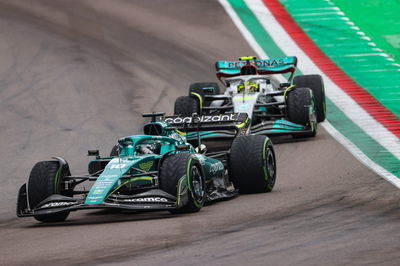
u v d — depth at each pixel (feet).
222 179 139.64
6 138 226.79
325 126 224.53
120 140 127.75
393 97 264.31
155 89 286.05
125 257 91.50
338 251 89.20
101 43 353.51
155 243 98.73
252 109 190.70
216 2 415.64
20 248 102.58
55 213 118.83
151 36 363.56
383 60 313.94
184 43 351.46
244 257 88.38
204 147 146.92
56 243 104.06
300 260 85.71
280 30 364.79
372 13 379.76
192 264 85.97
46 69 313.32
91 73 307.58
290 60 211.82
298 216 114.32
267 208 122.93
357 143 198.59
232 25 375.45
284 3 405.39
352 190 139.33
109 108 261.24
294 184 151.12
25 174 184.65
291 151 191.21
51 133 230.68
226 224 109.91
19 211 121.29
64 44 350.64
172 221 114.93
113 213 132.36
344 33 353.72
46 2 424.46
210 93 209.05
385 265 81.35
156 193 116.57
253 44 346.54
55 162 126.41
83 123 242.37
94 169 130.62
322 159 179.42
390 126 222.07
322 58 322.14
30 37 360.69
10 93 281.54
